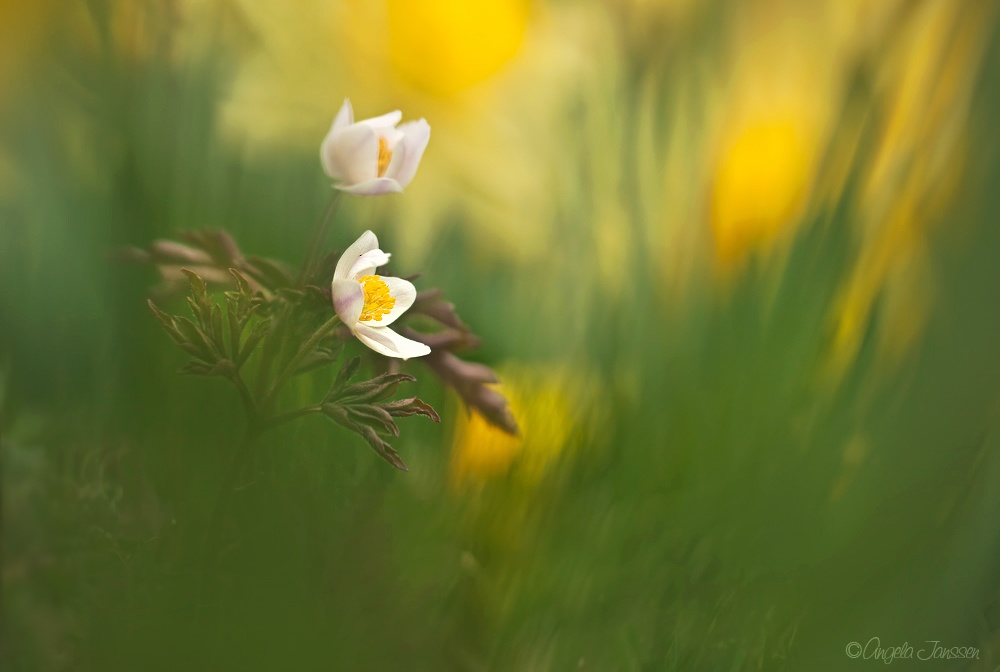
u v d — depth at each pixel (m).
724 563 1.17
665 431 1.20
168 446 1.14
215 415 1.15
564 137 1.29
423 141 1.13
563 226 1.28
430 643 1.14
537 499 1.18
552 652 1.15
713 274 1.26
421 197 1.28
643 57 1.30
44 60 1.19
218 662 1.11
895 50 1.23
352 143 1.13
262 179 1.23
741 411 1.20
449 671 1.14
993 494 1.18
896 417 1.19
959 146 1.22
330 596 1.13
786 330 1.21
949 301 1.21
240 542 1.13
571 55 1.30
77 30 1.20
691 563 1.17
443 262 1.28
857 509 1.18
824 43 1.28
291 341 1.12
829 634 1.16
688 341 1.23
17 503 1.12
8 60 1.19
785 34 1.28
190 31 1.22
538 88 1.30
